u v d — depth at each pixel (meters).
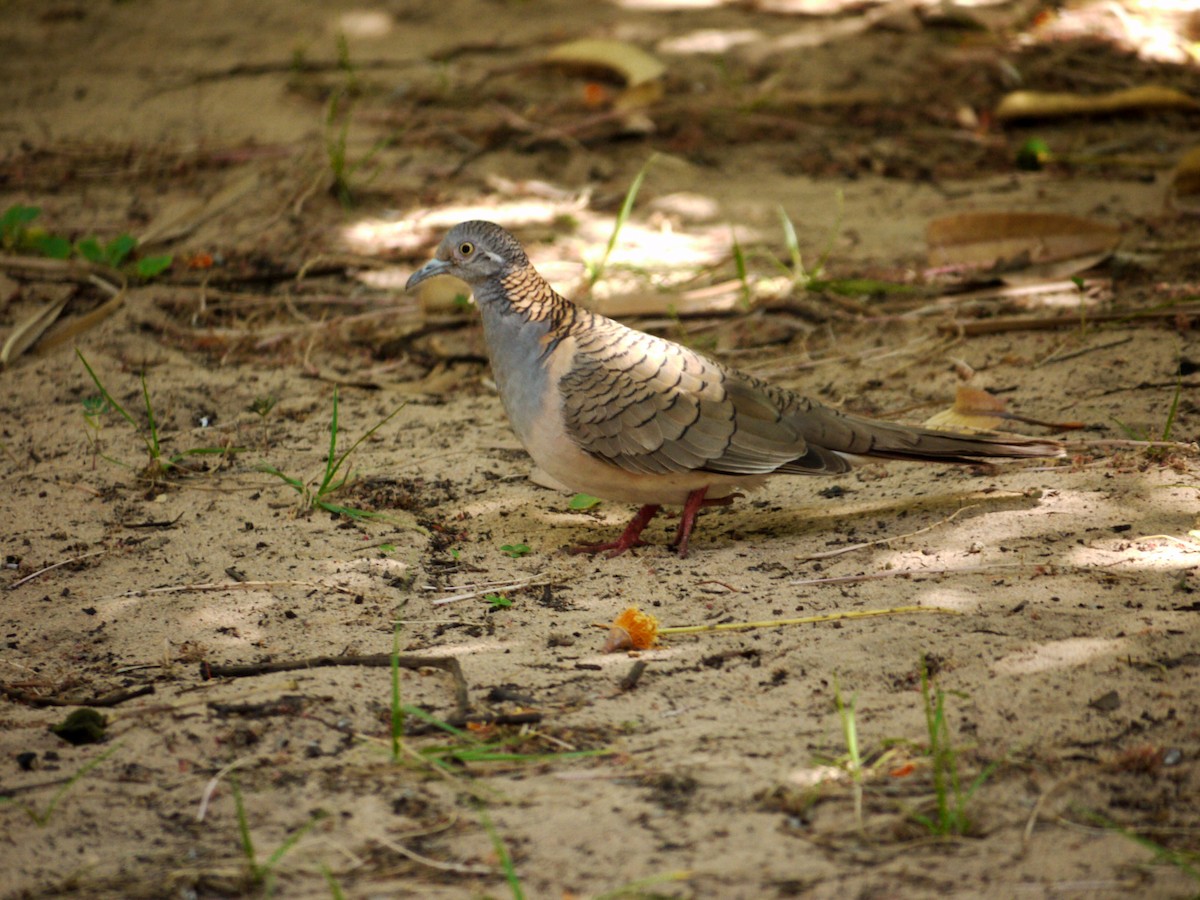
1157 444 10.42
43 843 6.50
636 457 9.38
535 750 7.18
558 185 17.47
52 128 19.06
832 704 7.48
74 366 13.29
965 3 23.33
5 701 7.96
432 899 6.00
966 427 10.72
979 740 7.04
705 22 22.59
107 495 10.86
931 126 18.98
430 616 8.94
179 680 8.12
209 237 16.16
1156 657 7.66
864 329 13.58
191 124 19.06
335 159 16.78
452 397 12.83
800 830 6.39
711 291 14.36
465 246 9.54
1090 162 17.47
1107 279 14.09
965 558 9.17
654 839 6.36
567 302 9.72
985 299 13.95
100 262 15.09
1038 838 6.28
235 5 23.41
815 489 10.80
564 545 10.04
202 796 6.88
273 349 13.79
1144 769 6.73
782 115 19.30
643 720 7.45
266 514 10.52
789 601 8.82
